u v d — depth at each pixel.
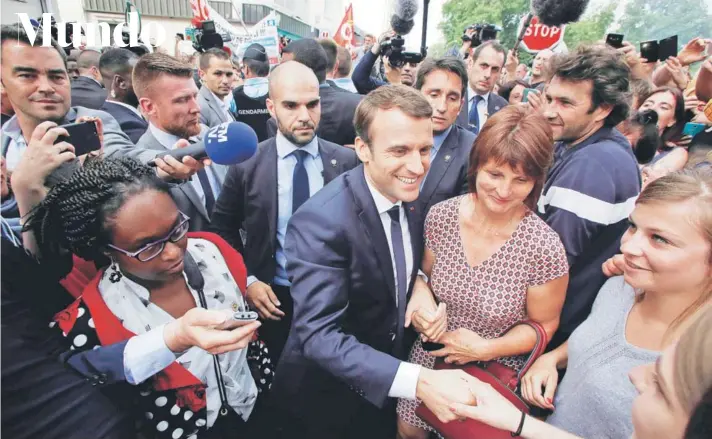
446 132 1.74
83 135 0.91
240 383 1.07
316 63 2.28
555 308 1.11
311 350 1.05
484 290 1.12
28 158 0.80
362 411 1.37
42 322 0.75
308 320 1.05
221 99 3.00
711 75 2.12
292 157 1.73
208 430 0.99
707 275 0.72
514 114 0.98
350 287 1.12
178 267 0.86
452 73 1.64
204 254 1.05
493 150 0.96
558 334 1.35
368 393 1.00
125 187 0.76
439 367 1.18
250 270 1.83
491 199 1.01
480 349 1.10
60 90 0.99
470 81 2.83
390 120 0.96
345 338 1.04
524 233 1.06
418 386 0.96
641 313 0.83
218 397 0.99
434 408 0.94
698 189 0.71
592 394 0.85
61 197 0.77
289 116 1.63
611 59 1.24
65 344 0.79
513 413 0.89
